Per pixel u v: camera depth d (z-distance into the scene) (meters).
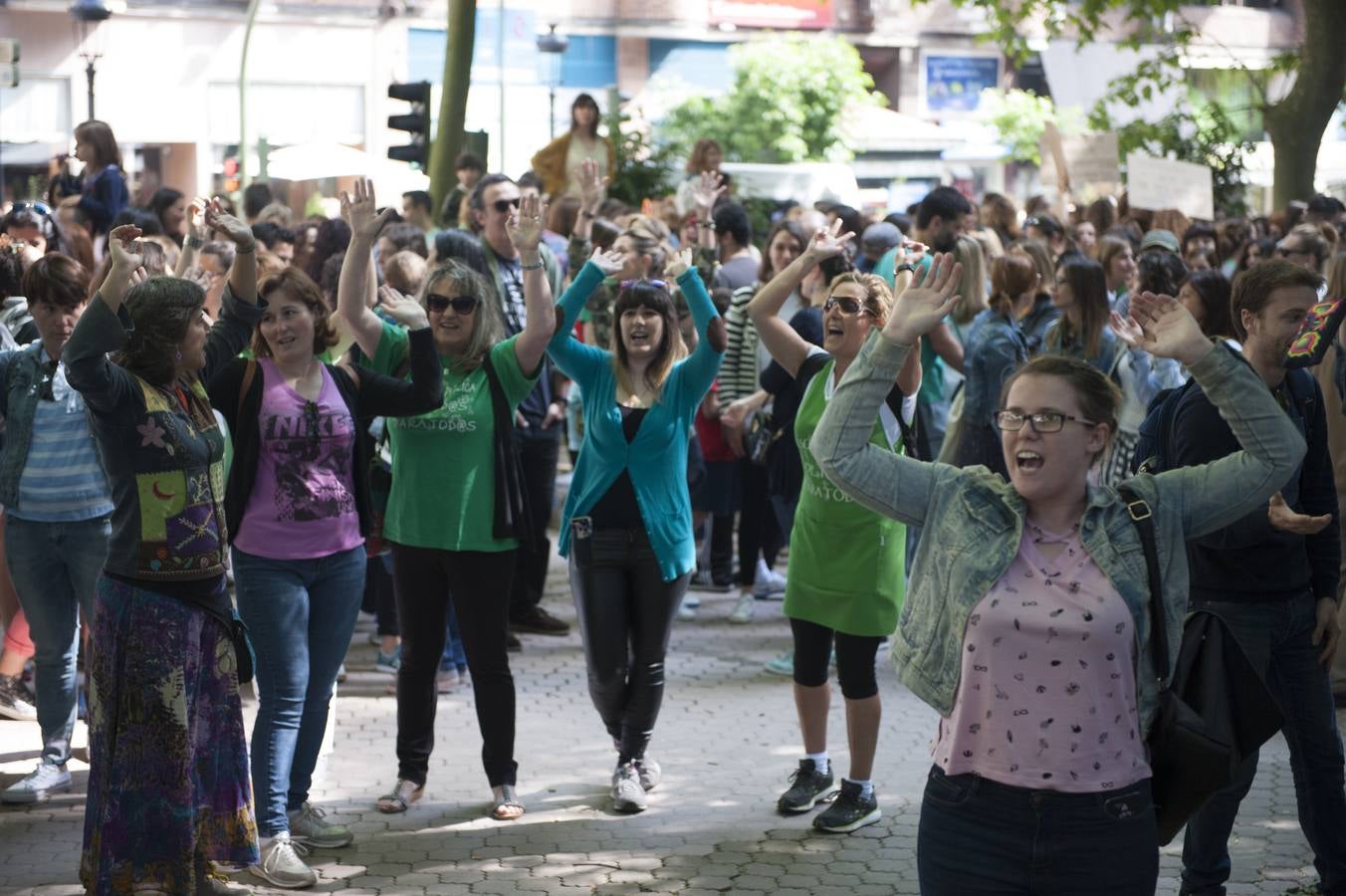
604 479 7.35
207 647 6.08
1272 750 8.39
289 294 6.59
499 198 10.60
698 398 7.47
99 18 26.89
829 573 7.00
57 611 7.45
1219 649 5.00
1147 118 31.58
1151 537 4.29
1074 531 4.34
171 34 32.38
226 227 6.57
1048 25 27.47
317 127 34.38
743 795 7.70
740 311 11.08
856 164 37.12
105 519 7.32
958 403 9.94
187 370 6.11
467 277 7.19
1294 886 6.52
